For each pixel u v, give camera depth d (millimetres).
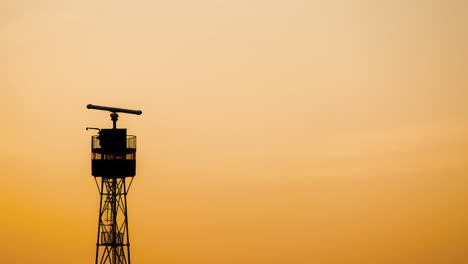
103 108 113438
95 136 113750
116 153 112750
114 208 116625
